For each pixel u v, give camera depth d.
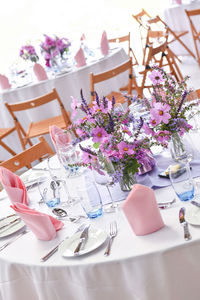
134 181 1.68
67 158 1.93
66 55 4.70
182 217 1.38
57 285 1.40
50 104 4.37
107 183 1.58
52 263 1.38
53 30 11.23
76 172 1.97
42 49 4.59
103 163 1.56
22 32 11.84
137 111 2.14
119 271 1.30
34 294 1.52
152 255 1.27
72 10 12.77
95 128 1.58
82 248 1.40
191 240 1.26
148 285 1.29
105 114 1.64
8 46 11.02
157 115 1.59
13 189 1.86
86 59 4.70
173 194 1.58
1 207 2.00
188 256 1.27
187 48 5.92
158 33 5.05
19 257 1.49
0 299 1.60
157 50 4.31
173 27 6.26
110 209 1.62
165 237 1.32
